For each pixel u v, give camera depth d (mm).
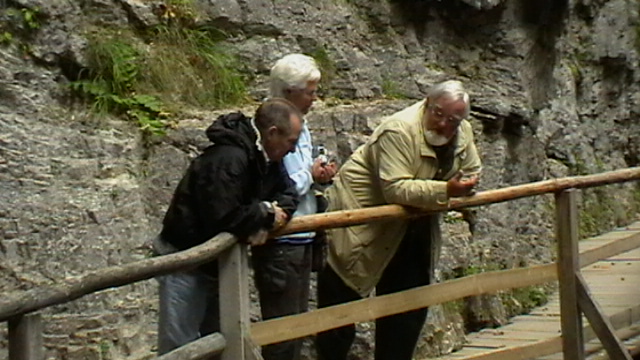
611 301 7711
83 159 6086
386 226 5117
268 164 4363
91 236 5891
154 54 6840
